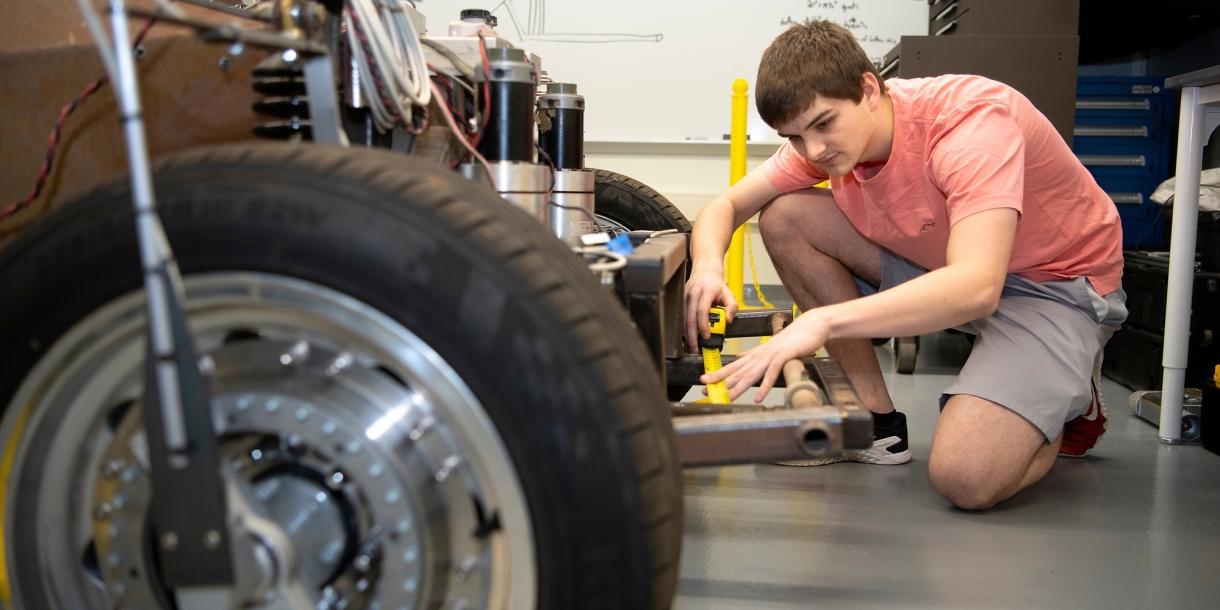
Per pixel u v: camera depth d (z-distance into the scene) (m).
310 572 0.64
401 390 0.62
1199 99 1.70
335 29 0.93
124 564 0.64
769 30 4.14
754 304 4.17
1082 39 3.40
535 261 0.60
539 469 0.58
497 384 0.57
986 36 2.50
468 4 4.20
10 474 0.64
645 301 0.91
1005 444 1.33
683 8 4.16
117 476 0.64
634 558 0.58
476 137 1.02
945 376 2.51
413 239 0.58
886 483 1.54
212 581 0.59
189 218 0.60
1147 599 1.08
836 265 1.64
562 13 4.20
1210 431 1.77
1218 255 2.17
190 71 0.93
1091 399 1.47
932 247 1.39
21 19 0.95
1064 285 1.43
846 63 1.15
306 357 0.62
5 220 0.95
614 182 1.74
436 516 0.62
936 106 1.26
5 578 0.66
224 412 0.62
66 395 0.63
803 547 1.23
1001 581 1.12
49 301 0.61
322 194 0.59
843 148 1.19
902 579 1.12
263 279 0.60
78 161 0.93
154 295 0.55
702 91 4.22
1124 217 3.27
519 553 0.60
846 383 0.98
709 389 1.18
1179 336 1.79
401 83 0.89
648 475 0.59
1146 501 1.46
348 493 0.63
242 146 0.65
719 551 1.21
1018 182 1.13
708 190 4.32
